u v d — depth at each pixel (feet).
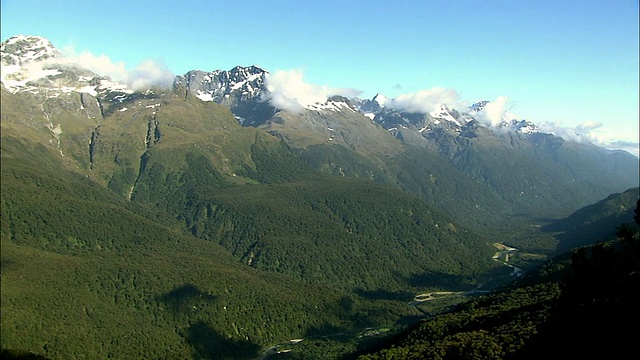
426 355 555.28
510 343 507.71
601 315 335.26
